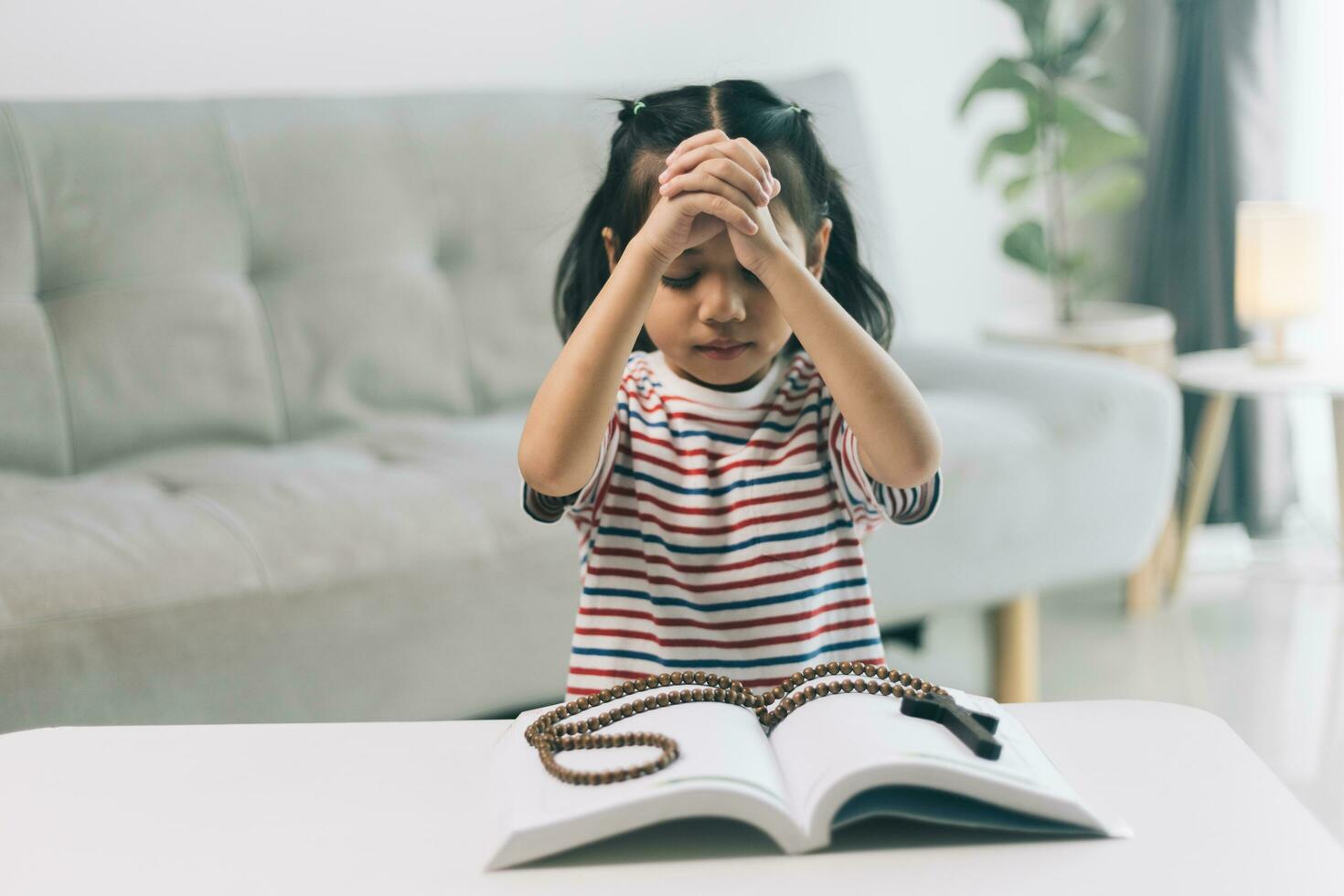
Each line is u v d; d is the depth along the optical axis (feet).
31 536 4.52
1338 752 5.80
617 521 2.86
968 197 9.21
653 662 2.80
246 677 4.58
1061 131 8.22
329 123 6.43
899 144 8.93
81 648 4.27
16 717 4.19
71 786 2.03
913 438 2.46
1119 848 1.76
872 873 1.69
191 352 5.95
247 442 6.06
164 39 6.82
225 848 1.82
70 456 5.69
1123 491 6.31
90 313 5.78
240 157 6.21
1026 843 1.78
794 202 2.82
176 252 6.01
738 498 2.83
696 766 1.75
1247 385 7.32
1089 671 6.88
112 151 5.92
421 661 4.91
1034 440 6.07
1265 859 1.73
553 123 6.90
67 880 1.75
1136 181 8.27
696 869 1.72
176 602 4.42
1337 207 8.57
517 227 6.74
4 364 5.52
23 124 5.77
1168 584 8.22
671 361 2.91
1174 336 9.08
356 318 6.33
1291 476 8.80
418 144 6.62
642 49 8.04
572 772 1.80
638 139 2.91
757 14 8.34
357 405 6.33
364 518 4.89
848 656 2.87
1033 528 6.10
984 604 6.11
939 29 8.89
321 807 1.94
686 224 2.35
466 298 6.67
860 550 2.90
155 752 2.16
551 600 5.14
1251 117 8.45
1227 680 6.68
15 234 5.65
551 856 1.76
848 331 2.45
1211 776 1.98
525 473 2.51
